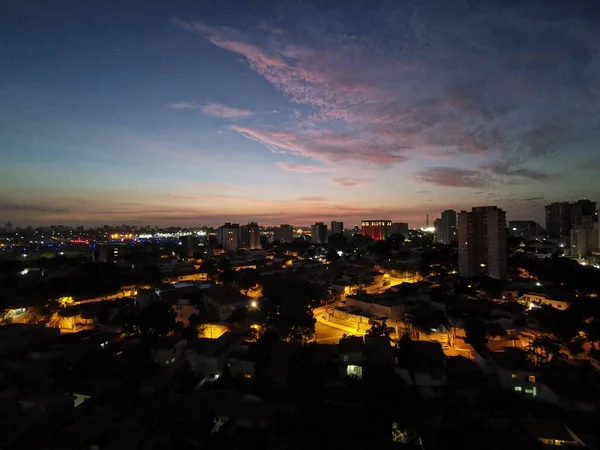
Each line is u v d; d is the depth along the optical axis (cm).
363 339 6238
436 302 8300
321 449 3659
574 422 4119
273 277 10406
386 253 16650
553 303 8006
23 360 5562
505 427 3919
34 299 8225
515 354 5381
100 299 9438
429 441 3806
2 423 3944
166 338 6219
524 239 19400
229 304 7981
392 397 4503
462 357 5644
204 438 3722
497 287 8962
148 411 4181
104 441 3628
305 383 4781
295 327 6481
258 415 4069
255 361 5384
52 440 3675
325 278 11819
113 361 5412
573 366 5194
